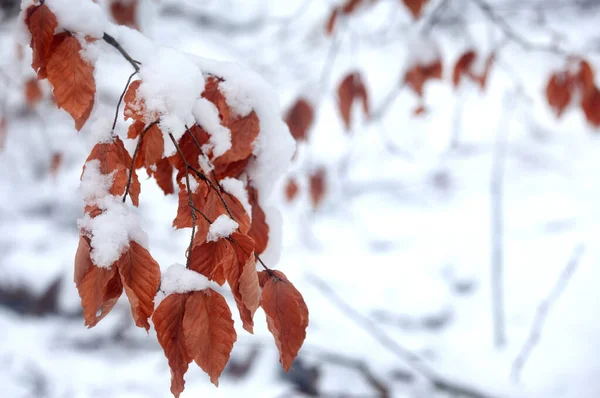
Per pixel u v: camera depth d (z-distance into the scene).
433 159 7.42
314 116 3.01
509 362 4.04
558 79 2.96
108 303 1.48
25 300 4.67
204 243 1.48
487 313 4.64
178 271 1.47
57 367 4.09
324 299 4.77
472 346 4.27
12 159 6.02
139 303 1.46
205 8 9.48
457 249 5.59
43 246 5.14
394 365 3.90
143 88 1.53
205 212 1.52
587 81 2.88
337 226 6.23
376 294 5.01
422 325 4.65
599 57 7.57
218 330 1.46
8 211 5.53
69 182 6.03
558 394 3.70
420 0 2.53
